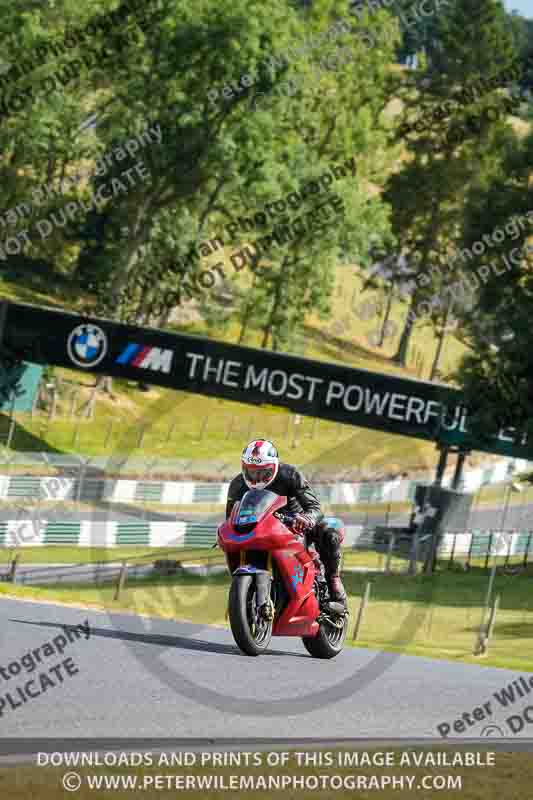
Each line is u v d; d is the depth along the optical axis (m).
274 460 27.64
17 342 122.25
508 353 118.62
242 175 198.88
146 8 183.50
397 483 129.50
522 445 112.94
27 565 99.00
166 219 199.25
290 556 27.41
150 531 117.94
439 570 104.50
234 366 117.75
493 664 50.62
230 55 185.62
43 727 17.94
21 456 151.38
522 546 128.50
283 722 20.58
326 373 115.25
